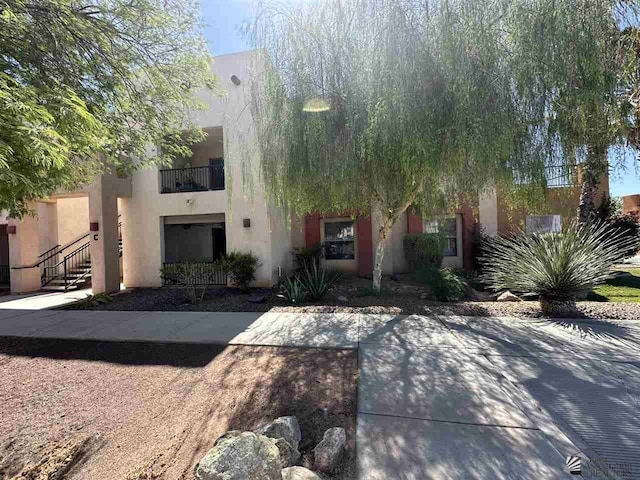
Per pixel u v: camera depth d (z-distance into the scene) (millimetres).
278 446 2674
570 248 6180
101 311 8070
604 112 5195
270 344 5184
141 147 7598
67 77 5559
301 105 6785
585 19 5012
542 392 3424
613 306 6555
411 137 5707
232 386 3896
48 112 3844
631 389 3434
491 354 4457
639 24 5246
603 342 4738
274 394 3658
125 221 12000
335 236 13297
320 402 3449
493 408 3174
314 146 6715
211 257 15055
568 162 5590
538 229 9367
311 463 2650
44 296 11344
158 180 11820
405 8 5656
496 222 12828
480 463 2447
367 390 3607
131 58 6633
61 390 4008
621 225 12156
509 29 5238
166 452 2881
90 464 2822
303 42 6637
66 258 12906
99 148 5430
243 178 9109
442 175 6426
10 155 3281
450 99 5598
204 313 7438
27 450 3012
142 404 3633
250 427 3121
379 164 6652
